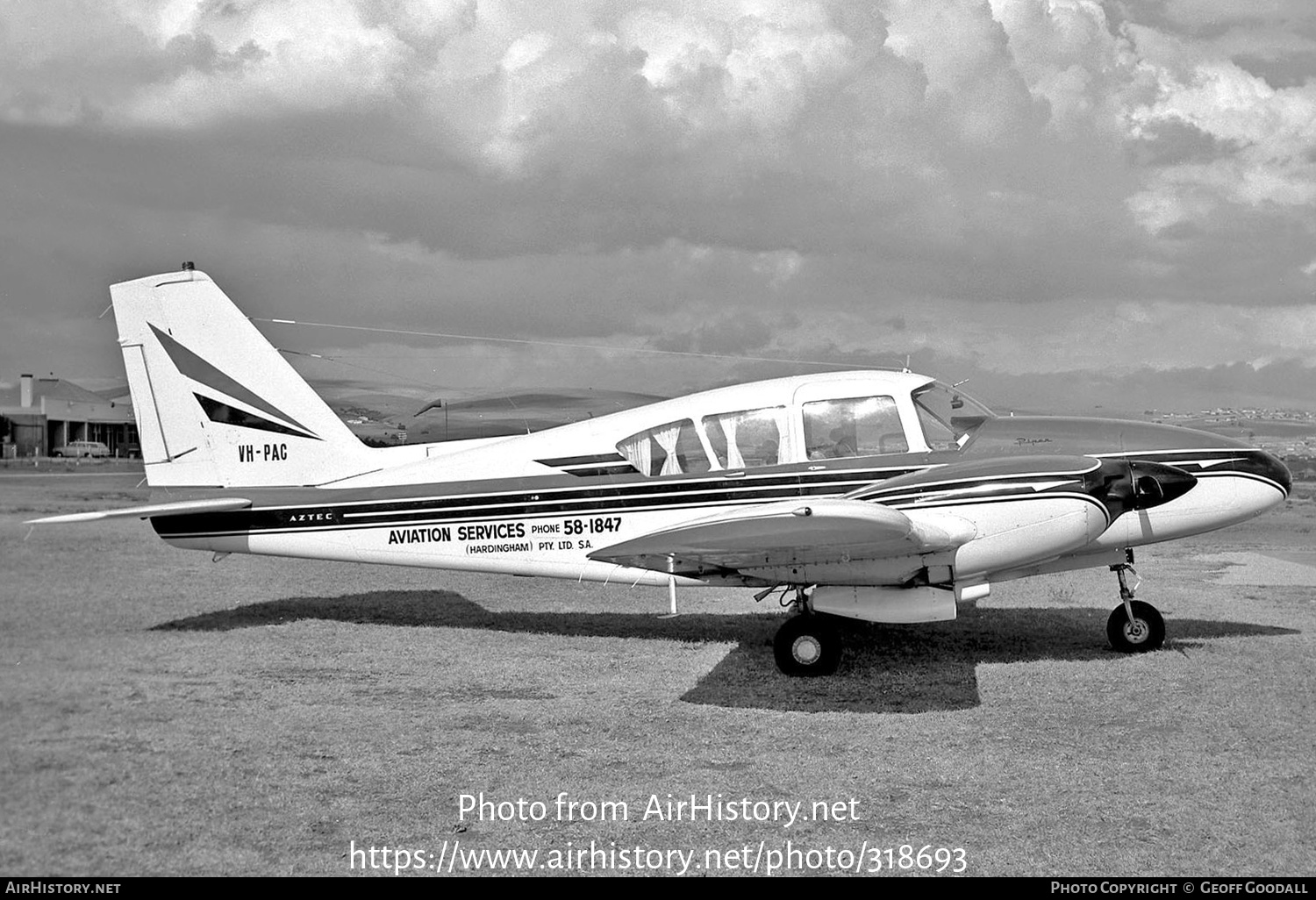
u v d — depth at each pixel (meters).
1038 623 8.91
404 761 5.08
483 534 8.38
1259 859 3.97
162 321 8.89
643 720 5.86
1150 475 7.25
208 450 8.87
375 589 10.89
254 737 5.35
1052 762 5.09
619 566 7.99
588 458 8.20
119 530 16.25
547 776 4.90
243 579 11.33
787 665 6.94
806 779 4.88
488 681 6.77
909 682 6.76
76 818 4.16
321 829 4.23
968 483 6.86
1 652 6.94
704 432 7.97
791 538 6.21
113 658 6.99
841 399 7.82
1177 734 5.52
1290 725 5.66
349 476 8.83
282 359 8.90
